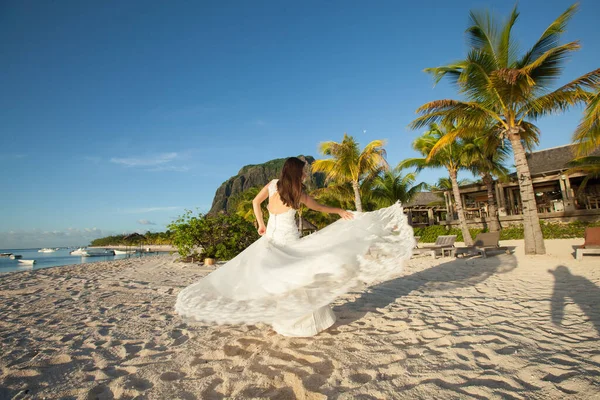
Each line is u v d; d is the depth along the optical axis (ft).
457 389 6.50
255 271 8.95
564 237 61.82
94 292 20.58
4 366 8.72
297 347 9.29
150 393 6.93
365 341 9.59
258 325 11.66
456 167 56.18
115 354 9.52
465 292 16.55
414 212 114.32
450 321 11.32
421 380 6.99
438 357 8.16
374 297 16.19
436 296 15.88
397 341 9.53
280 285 8.52
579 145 36.06
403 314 12.51
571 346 8.39
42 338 11.19
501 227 68.39
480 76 35.19
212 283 9.27
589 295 14.11
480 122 38.99
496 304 13.47
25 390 7.25
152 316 13.97
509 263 28.71
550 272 22.04
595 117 29.71
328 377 7.33
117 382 7.48
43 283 25.32
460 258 36.35
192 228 44.32
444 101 37.06
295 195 9.77
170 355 9.20
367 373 7.46
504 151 59.72
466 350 8.48
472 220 77.25
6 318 14.06
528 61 33.78
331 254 8.82
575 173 66.28
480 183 80.74
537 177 71.05
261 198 10.49
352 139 53.78
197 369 8.14
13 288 22.81
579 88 32.58
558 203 72.02
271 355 8.78
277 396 6.64
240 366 8.21
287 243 9.73
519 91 33.73
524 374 7.00
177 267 38.34
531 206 34.58
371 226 10.22
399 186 76.33
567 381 6.51
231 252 45.57
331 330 10.77
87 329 12.15
